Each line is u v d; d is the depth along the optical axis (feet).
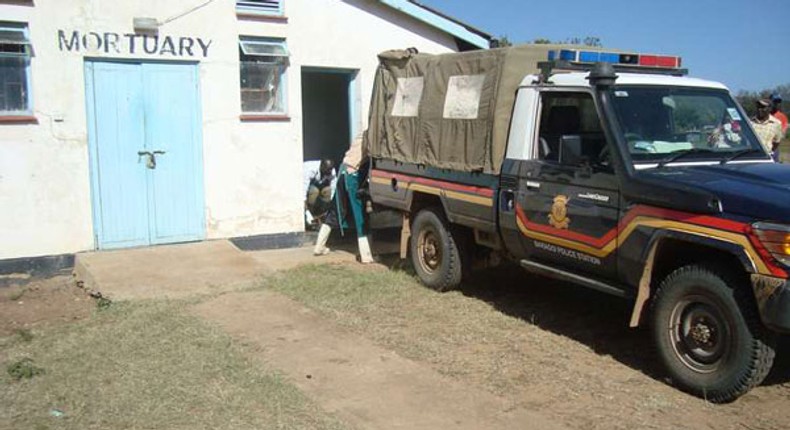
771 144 31.78
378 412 15.93
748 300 15.69
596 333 21.59
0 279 27.58
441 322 22.62
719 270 16.24
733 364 15.94
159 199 31.19
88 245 29.86
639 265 17.98
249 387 17.17
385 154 28.66
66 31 28.45
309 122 44.06
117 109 29.91
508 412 16.01
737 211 15.85
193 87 31.40
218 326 21.99
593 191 19.15
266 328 21.90
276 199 33.83
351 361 19.15
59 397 16.66
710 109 20.97
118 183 30.25
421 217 26.78
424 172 26.13
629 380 17.99
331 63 34.91
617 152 18.57
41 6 27.89
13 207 28.02
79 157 29.19
